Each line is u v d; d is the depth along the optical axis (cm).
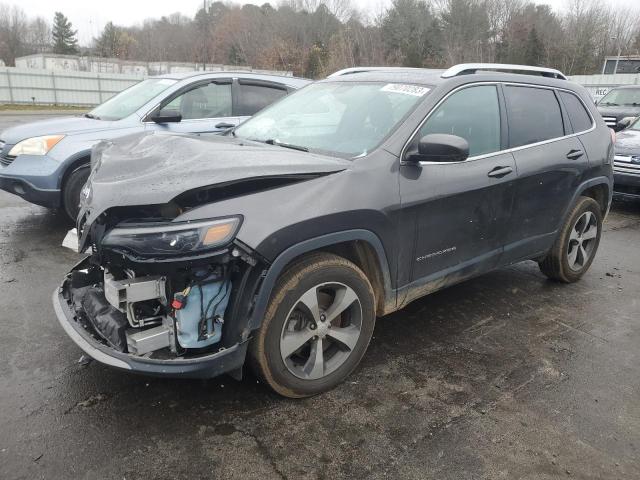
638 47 5428
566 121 459
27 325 383
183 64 5481
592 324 426
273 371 292
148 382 319
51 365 333
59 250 549
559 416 306
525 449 278
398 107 355
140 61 5662
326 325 309
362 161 316
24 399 298
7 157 594
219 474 252
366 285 319
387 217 315
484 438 285
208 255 255
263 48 4809
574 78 3033
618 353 381
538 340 395
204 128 677
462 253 375
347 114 370
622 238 694
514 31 4781
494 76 404
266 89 745
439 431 288
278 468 257
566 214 466
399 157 327
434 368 350
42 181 585
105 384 315
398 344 380
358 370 344
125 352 271
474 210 370
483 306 451
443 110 358
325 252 309
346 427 288
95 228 278
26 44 7256
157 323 277
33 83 3484
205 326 272
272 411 298
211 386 318
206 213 260
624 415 310
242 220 263
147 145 317
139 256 255
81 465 253
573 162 449
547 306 456
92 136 607
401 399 315
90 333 288
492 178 378
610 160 499
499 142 395
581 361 368
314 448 271
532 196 417
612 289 504
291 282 287
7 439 267
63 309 311
